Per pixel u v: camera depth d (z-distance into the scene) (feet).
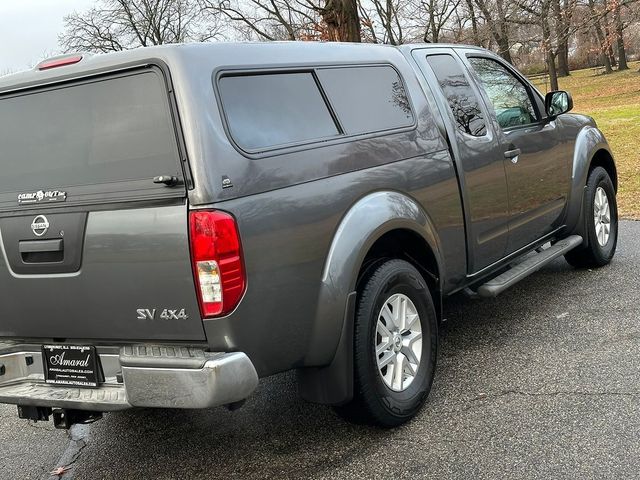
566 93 17.44
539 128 17.33
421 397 12.23
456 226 13.87
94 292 10.18
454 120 14.32
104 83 10.09
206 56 9.86
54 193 10.39
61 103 10.45
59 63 10.55
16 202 10.73
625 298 17.33
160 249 9.50
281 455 11.59
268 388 14.62
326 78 11.80
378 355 11.71
